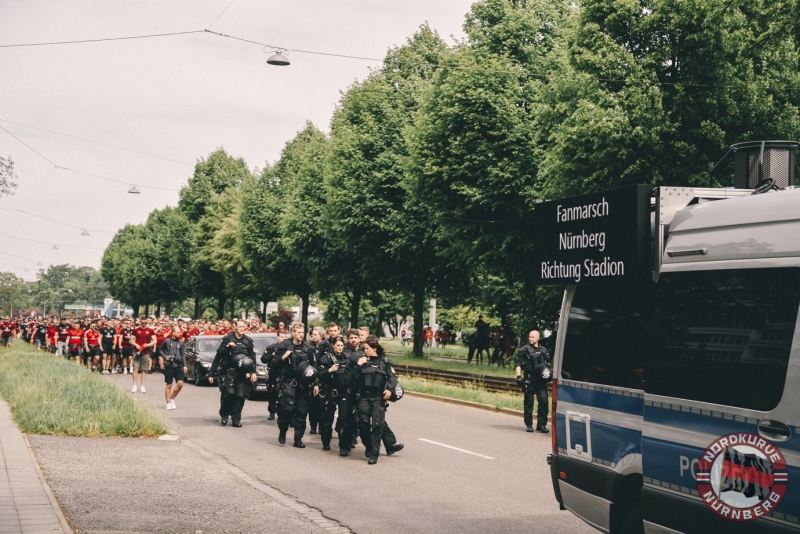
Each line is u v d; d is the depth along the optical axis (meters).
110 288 135.38
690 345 5.71
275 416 18.27
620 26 22.28
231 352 16.33
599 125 20.86
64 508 8.38
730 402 5.27
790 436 4.80
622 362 6.50
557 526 8.16
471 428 16.25
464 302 45.12
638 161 21.06
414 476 10.99
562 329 7.43
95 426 13.84
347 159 38.53
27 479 9.51
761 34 18.09
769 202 5.32
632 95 21.11
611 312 6.72
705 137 21.16
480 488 10.16
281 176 55.53
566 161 22.78
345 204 37.59
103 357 30.34
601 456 6.69
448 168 29.34
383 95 39.78
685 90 21.16
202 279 74.56
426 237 35.91
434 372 29.70
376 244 37.94
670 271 6.02
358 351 12.78
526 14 31.11
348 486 10.26
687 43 20.88
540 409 15.76
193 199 80.75
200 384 25.61
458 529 8.02
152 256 91.31
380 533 7.83
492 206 28.59
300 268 51.78
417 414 18.78
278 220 52.81
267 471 11.30
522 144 28.47
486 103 29.08
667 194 6.21
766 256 5.20
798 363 4.81
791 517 4.75
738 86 20.80
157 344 27.27
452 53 30.77
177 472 10.82
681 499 5.65
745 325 5.26
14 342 47.19
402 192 37.22
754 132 21.41
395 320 87.50
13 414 15.48
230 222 65.75
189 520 8.15
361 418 12.06
